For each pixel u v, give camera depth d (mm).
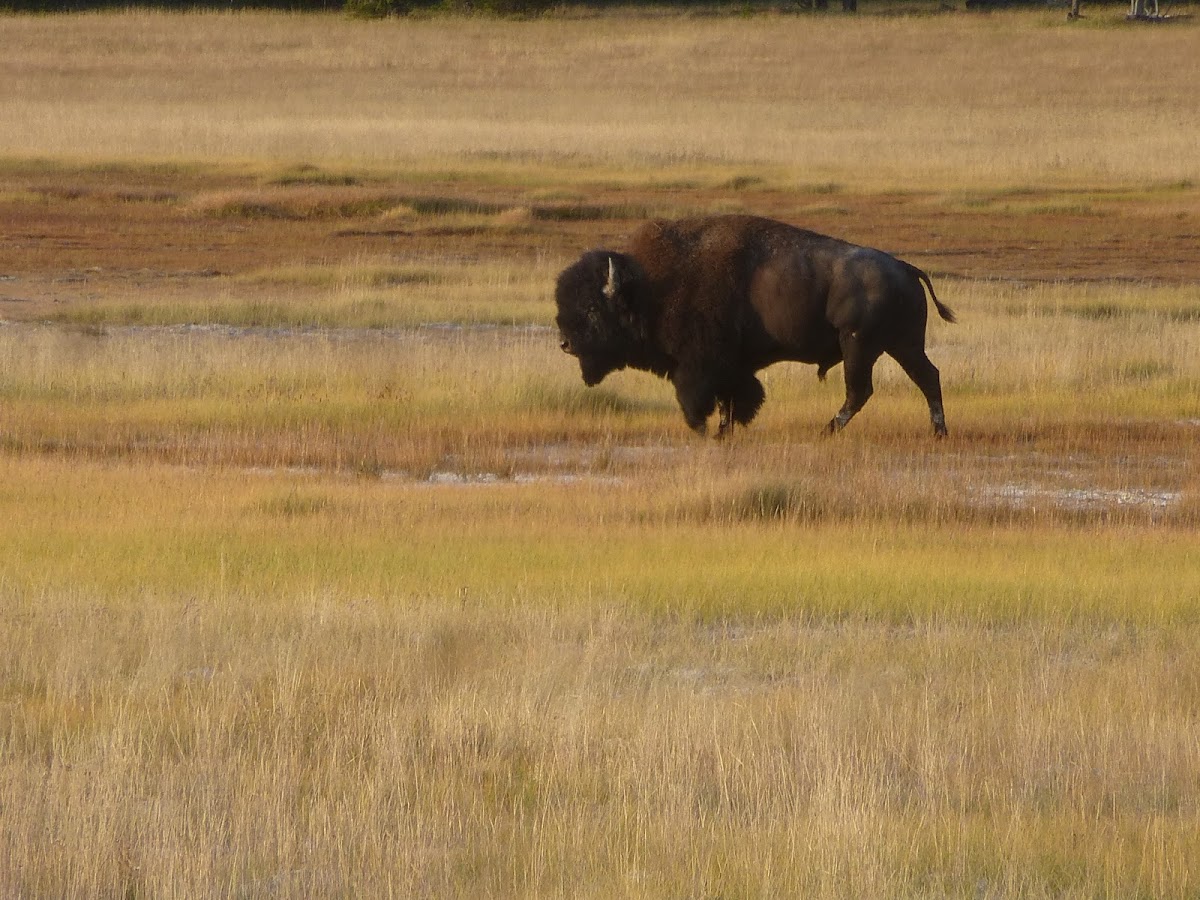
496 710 25984
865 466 49344
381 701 26641
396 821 21531
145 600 32531
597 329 54000
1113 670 29062
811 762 23781
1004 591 34719
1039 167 151625
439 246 108438
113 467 49938
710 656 30391
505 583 34812
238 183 135375
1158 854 20609
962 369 65188
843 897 19391
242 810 21656
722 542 39781
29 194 124312
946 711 26719
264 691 27641
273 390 61438
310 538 39375
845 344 52719
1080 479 50531
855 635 31641
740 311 53031
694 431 54812
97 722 25688
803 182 138875
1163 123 183750
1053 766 24297
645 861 20453
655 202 127062
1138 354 68000
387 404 59188
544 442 55781
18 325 76062
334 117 184500
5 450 52812
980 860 20719
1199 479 50469
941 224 120812
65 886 19578
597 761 23953
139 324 77438
